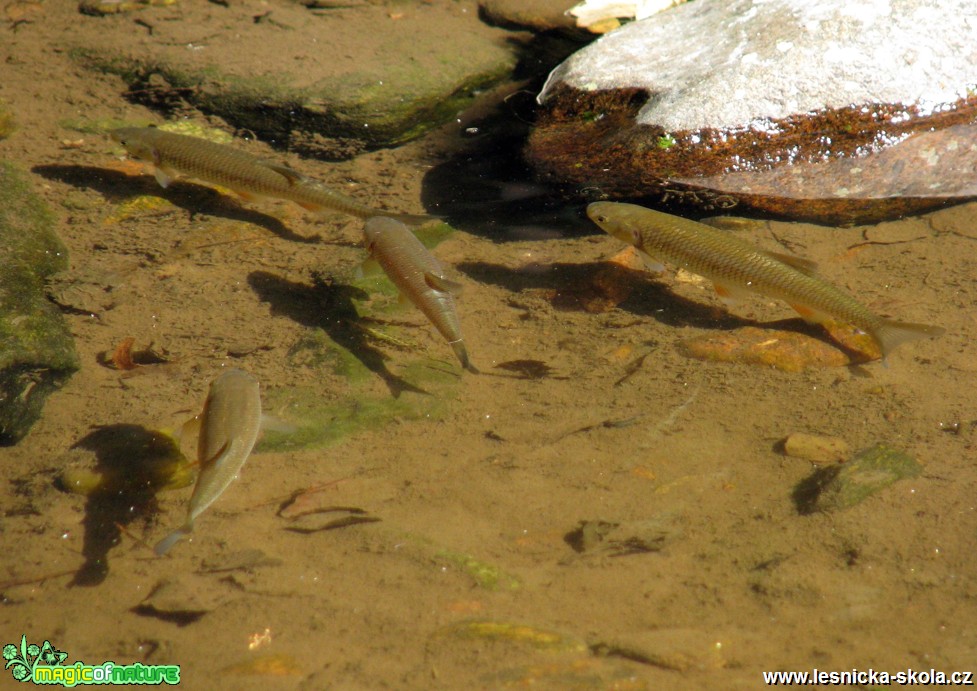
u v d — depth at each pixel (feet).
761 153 42.27
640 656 20.80
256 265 36.86
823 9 44.83
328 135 46.73
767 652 20.88
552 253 38.27
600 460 27.43
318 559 23.94
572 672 20.44
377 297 35.04
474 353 32.37
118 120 46.32
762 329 32.71
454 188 43.19
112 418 28.60
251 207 41.06
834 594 22.39
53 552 24.17
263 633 21.66
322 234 39.37
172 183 42.04
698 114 42.29
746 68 43.34
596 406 29.71
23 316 31.24
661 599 22.57
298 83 48.32
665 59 46.39
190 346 32.19
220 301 34.60
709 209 40.19
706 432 28.37
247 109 47.37
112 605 22.54
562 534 24.81
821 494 25.32
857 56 43.45
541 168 43.37
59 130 44.83
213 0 57.88
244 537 24.67
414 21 57.41
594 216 35.76
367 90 47.91
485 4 59.57
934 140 43.14
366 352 32.07
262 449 27.73
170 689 20.12
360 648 21.24
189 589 22.86
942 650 20.71
